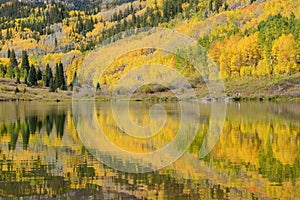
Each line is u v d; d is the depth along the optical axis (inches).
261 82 3673.7
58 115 2057.1
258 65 3954.2
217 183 676.7
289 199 598.9
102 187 666.2
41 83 5398.6
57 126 1505.9
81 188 663.1
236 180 695.7
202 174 732.0
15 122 1697.8
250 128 1341.0
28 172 767.7
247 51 4224.9
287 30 4377.5
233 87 3577.8
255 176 719.7
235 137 1147.3
